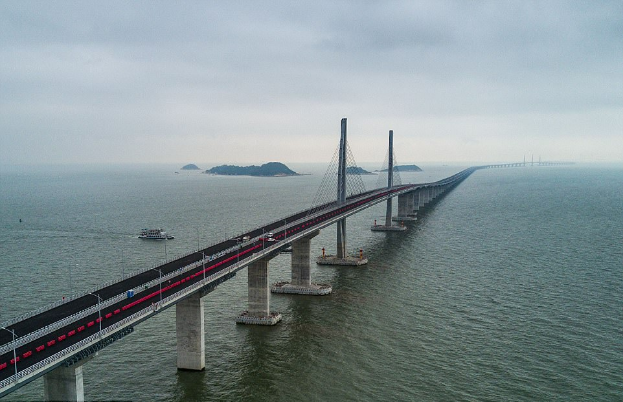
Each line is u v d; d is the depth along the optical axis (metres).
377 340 82.62
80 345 50.25
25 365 47.19
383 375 70.25
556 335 83.56
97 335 52.38
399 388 66.50
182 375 70.94
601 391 65.06
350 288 114.88
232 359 76.12
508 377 69.06
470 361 74.12
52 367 47.06
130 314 60.56
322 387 67.12
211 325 90.62
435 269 131.50
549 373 70.06
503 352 77.06
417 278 122.38
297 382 68.56
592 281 117.31
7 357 49.28
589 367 71.75
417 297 106.19
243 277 122.81
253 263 92.06
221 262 86.75
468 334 84.50
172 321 92.12
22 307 98.81
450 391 65.50
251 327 89.69
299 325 90.50
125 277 79.38
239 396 65.06
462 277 122.31
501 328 87.00
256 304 92.88
